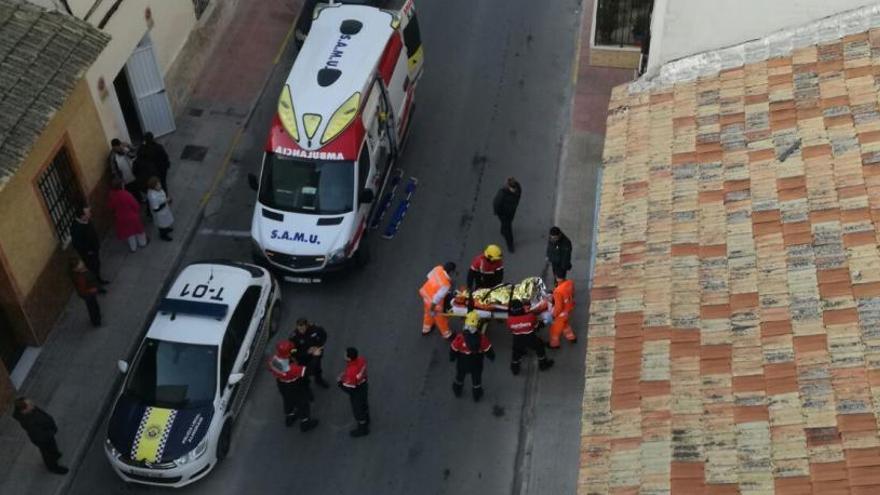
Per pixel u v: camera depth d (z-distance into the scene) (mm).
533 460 16203
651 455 9367
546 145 21484
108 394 17156
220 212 20406
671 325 10359
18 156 15156
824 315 9672
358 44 19578
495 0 25031
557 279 17938
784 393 9250
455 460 16297
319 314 18469
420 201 20422
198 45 22891
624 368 10219
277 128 18812
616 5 22188
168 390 15852
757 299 10141
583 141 21375
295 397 16109
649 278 10906
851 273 9898
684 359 10008
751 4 12328
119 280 18953
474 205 20312
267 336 17547
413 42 21250
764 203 11000
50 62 16312
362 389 15836
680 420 9508
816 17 12336
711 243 10930
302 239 18219
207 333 16172
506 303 16797
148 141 19422
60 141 17625
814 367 9320
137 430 15500
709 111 12281
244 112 22391
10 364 17453
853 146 11008
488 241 19609
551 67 23281
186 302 16406
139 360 16141
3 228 16281
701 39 12789
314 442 16578
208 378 15891
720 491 8828
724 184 11438
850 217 10383
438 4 24969
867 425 8680
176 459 15336
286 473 16203
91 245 17797
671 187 11711
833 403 8961
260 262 18609
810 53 12172
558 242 17375
